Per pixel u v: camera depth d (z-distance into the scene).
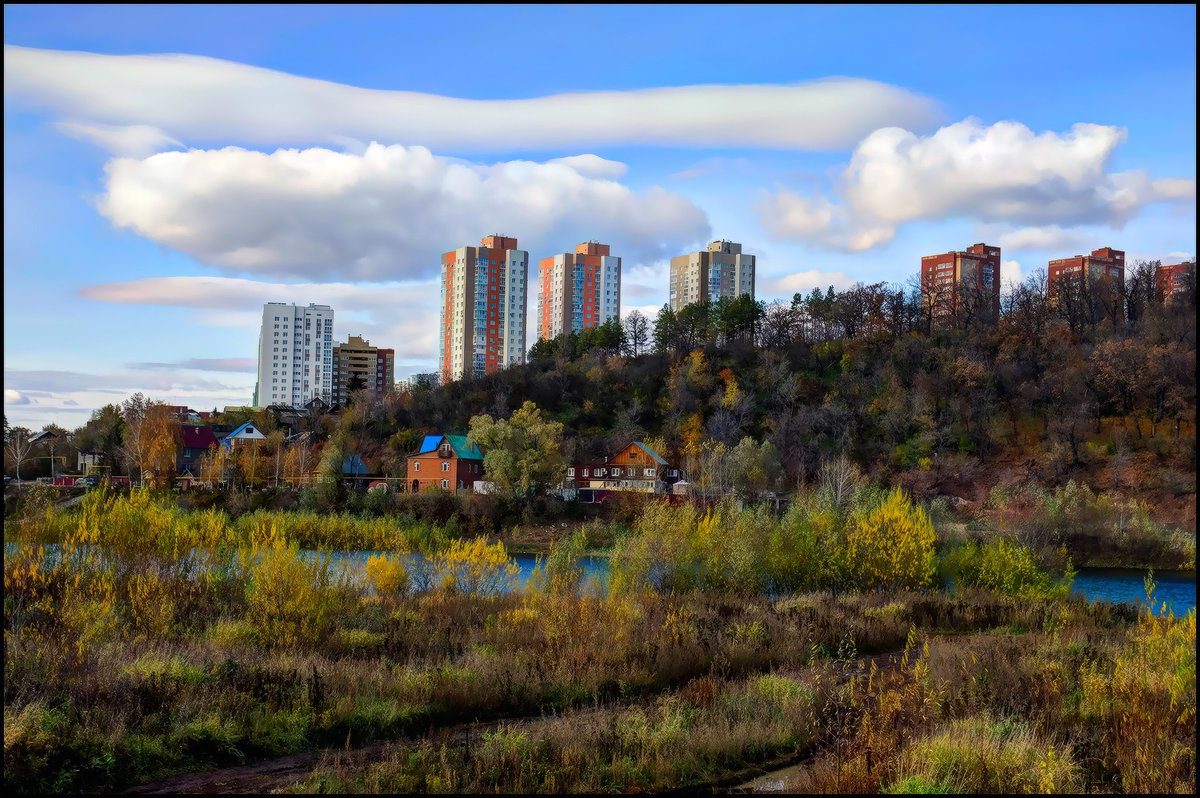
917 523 38.44
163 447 90.69
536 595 27.56
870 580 37.12
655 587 34.75
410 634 21.77
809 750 14.72
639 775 13.07
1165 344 100.50
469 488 97.38
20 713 12.80
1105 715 15.38
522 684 17.55
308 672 17.06
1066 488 80.81
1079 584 55.50
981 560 40.03
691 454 102.19
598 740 14.02
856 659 23.14
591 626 21.91
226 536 29.42
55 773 11.62
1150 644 19.23
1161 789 11.57
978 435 101.88
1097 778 12.43
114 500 28.70
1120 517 71.56
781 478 92.81
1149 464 88.50
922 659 19.88
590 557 52.44
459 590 30.78
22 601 19.41
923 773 12.05
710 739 14.32
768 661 21.59
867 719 14.12
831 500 60.78
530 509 81.94
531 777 12.39
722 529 37.66
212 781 12.14
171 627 20.83
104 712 13.45
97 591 21.44
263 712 14.73
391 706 15.66
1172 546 67.12
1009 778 12.09
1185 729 13.93
